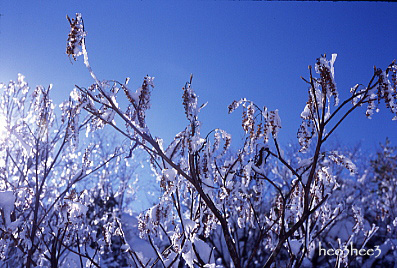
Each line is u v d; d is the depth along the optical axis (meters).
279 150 3.11
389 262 10.34
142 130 2.91
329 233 11.16
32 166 5.33
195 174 3.14
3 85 5.71
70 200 4.00
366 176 17.72
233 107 3.15
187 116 2.85
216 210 3.00
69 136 4.11
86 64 2.71
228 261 12.93
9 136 5.25
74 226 4.03
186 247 3.13
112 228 3.79
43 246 4.59
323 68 2.90
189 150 2.92
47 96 4.70
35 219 4.25
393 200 11.00
